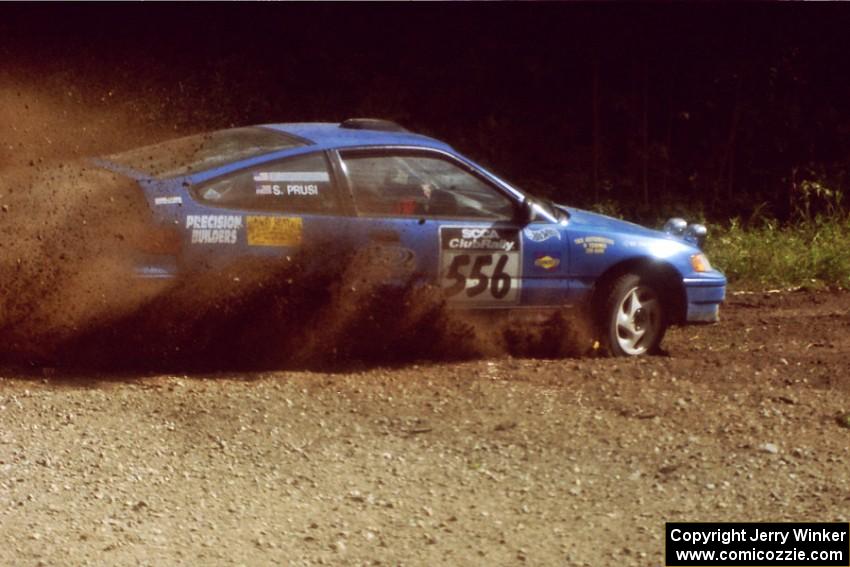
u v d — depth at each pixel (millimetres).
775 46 23141
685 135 23266
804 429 10430
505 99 22625
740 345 14555
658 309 13430
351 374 11789
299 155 11836
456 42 22312
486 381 11641
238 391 10945
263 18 21328
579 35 22625
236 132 12625
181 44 20734
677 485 9211
